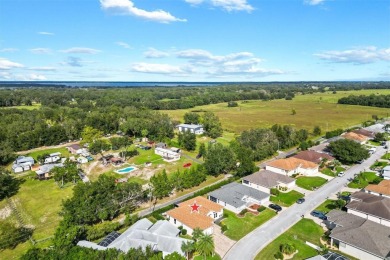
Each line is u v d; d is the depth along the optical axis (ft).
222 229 198.49
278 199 248.32
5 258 177.88
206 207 218.79
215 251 175.73
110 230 196.75
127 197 230.68
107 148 406.21
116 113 596.70
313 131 516.73
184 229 196.34
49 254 154.10
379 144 437.58
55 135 461.78
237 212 226.38
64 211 207.72
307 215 220.23
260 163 356.38
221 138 504.43
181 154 400.47
